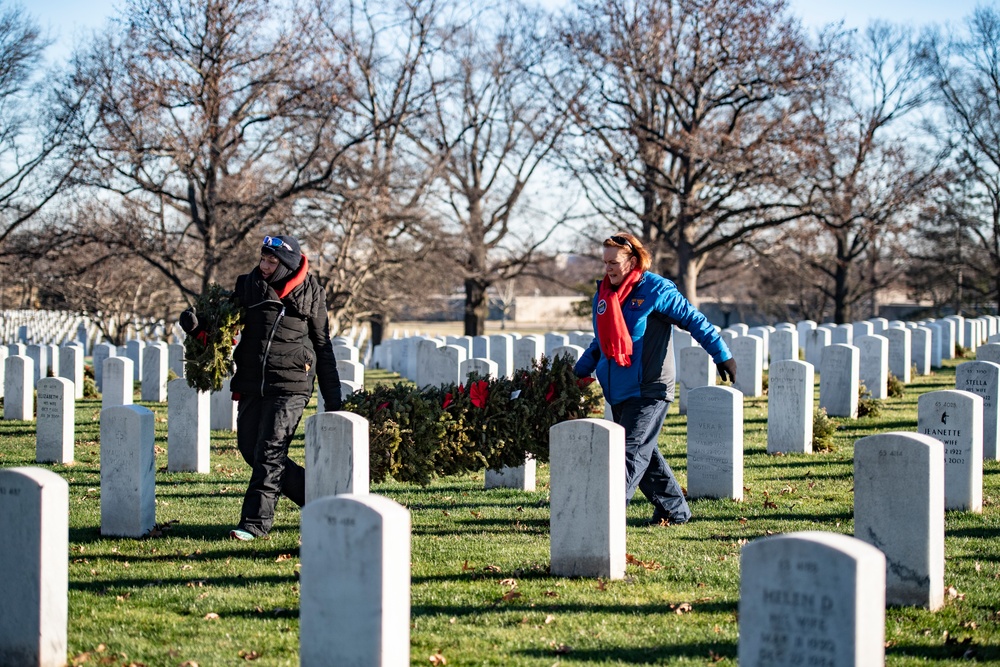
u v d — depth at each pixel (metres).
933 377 22.94
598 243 41.31
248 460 8.31
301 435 15.24
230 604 6.52
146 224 30.73
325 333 8.15
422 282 39.88
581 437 7.02
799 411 12.76
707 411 10.00
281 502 10.02
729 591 6.74
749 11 33.34
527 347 19.44
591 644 5.72
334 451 7.15
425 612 6.34
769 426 12.97
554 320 81.44
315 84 29.11
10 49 31.05
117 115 28.23
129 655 5.63
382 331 44.84
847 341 25.66
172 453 12.07
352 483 7.09
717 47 34.56
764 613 4.25
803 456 12.59
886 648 5.60
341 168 30.17
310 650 4.85
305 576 4.86
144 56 27.88
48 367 24.84
